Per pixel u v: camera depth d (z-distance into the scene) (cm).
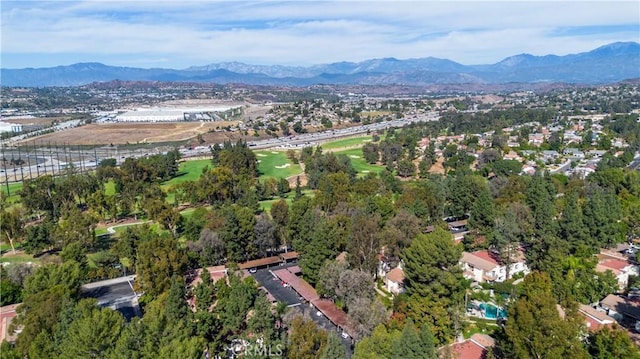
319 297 10538
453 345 8494
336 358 6788
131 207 18300
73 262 10288
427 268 8950
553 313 6681
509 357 7238
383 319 8562
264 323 7800
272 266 12938
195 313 8375
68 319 7475
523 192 17212
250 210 14212
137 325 7062
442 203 16238
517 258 12262
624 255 13125
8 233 14325
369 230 11050
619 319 9700
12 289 10612
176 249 11262
